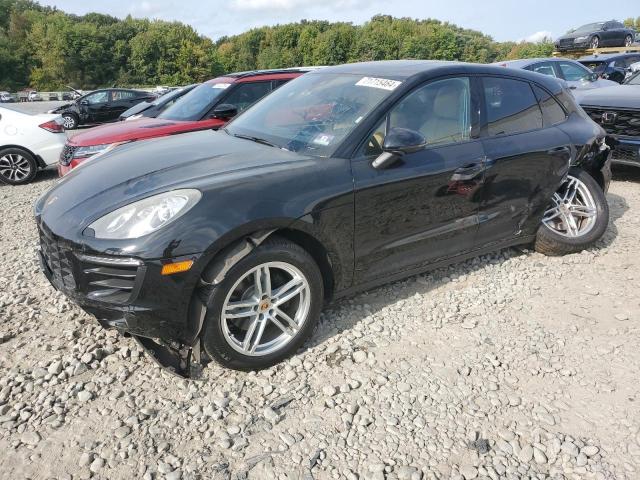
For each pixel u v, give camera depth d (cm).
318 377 279
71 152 600
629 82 762
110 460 223
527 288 379
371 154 305
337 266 300
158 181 275
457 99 353
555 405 261
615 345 310
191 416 250
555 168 395
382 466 221
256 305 273
